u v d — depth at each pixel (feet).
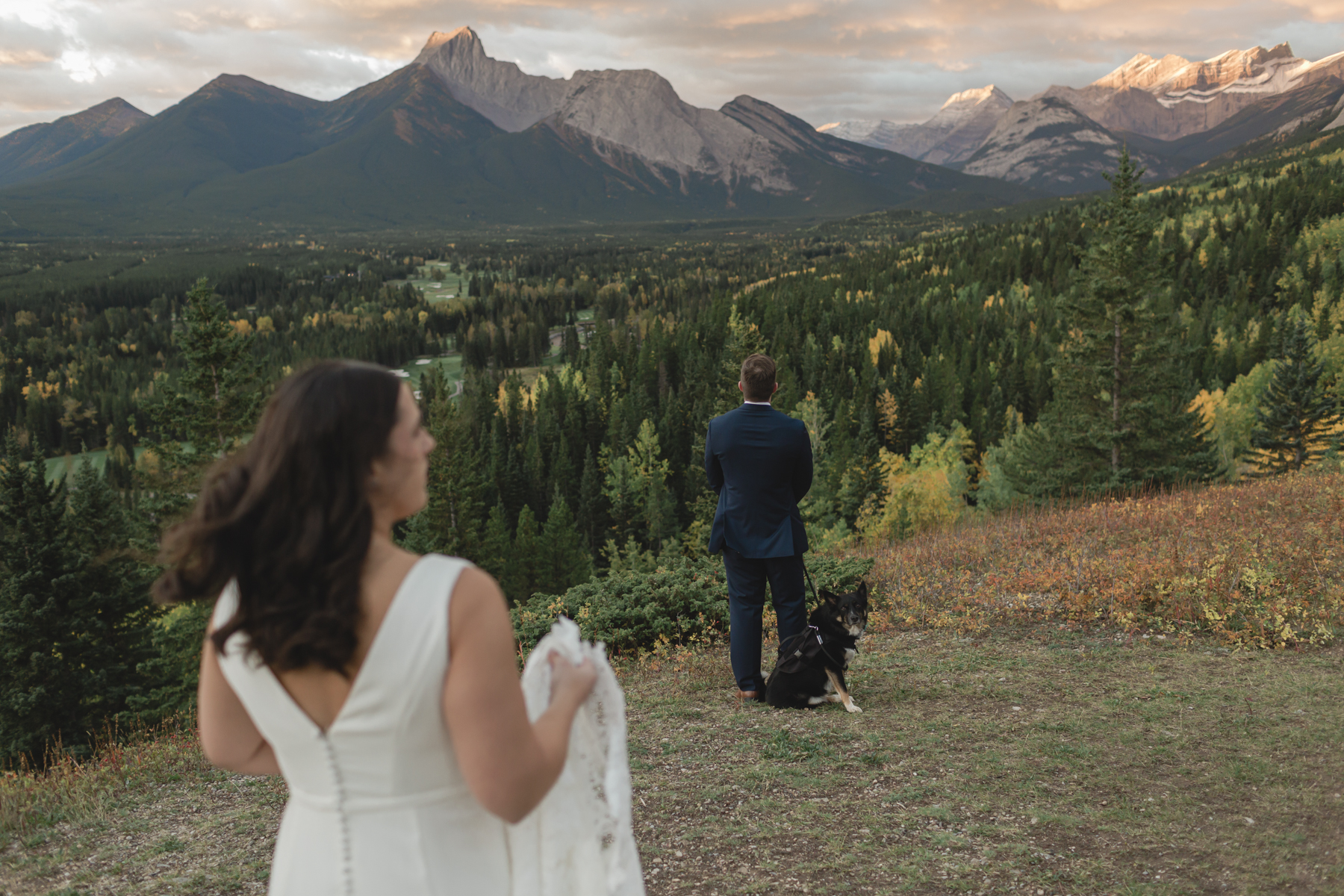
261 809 14.79
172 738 23.15
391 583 3.33
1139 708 16.14
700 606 26.20
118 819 15.02
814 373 370.12
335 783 3.39
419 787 3.39
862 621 17.21
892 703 17.46
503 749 3.24
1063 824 11.70
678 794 13.42
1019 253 580.30
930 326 449.89
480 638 3.27
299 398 3.26
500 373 589.73
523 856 3.84
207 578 3.26
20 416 486.38
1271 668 17.99
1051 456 88.53
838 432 234.79
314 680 3.33
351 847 3.38
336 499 3.16
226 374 80.28
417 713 3.25
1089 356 86.02
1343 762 12.93
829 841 11.56
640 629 25.53
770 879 10.63
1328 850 10.41
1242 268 483.51
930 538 41.88
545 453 324.60
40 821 15.29
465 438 159.63
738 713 17.43
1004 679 18.66
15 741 69.92
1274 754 13.48
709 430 16.89
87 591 77.25
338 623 3.05
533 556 173.06
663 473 273.75
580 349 594.24
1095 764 13.65
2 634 71.97
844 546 58.34
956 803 12.53
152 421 80.12
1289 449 158.71
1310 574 23.68
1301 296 426.10
